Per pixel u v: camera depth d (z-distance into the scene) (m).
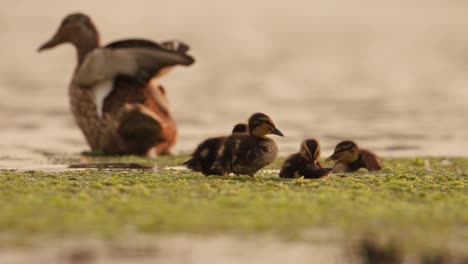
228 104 28.11
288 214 9.44
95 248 8.28
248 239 8.61
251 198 10.25
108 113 16.12
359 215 9.43
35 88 32.25
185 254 8.17
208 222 9.07
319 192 10.87
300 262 7.94
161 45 15.74
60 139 20.22
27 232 8.67
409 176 12.90
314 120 24.16
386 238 8.66
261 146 12.19
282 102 28.58
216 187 11.19
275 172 13.85
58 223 8.96
